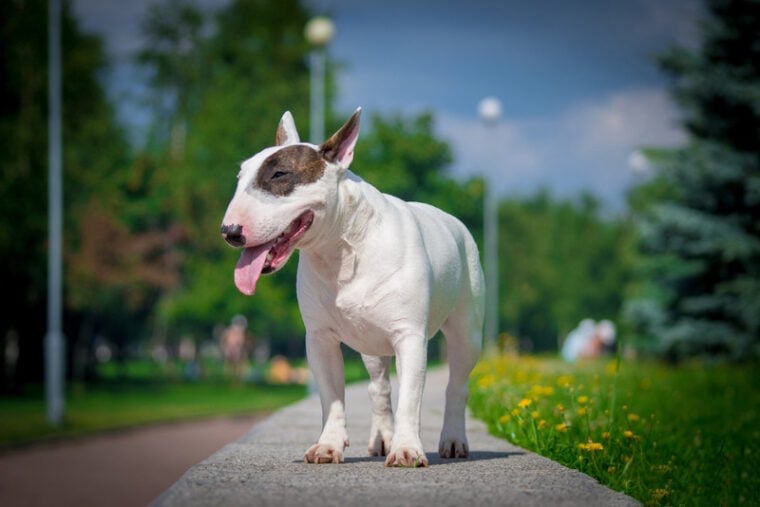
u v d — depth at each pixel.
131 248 41.28
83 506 11.82
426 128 52.59
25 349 39.38
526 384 12.04
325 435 5.41
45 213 35.19
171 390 39.62
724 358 24.19
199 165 45.81
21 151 34.25
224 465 5.18
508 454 6.23
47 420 22.50
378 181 50.31
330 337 5.52
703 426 9.77
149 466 15.67
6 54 34.88
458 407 6.04
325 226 5.13
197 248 45.84
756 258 23.62
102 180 41.97
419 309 5.28
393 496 4.18
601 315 83.75
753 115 23.86
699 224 23.89
